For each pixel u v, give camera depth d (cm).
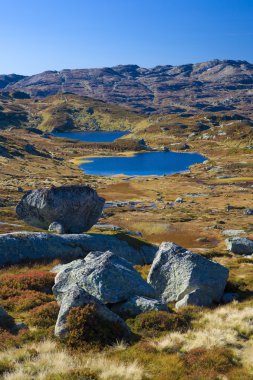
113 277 2305
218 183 17850
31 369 1326
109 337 1683
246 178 18850
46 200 4775
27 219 4934
